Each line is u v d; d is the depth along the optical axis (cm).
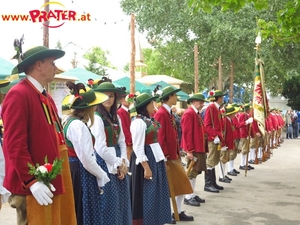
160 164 466
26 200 265
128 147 616
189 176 604
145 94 460
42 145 266
